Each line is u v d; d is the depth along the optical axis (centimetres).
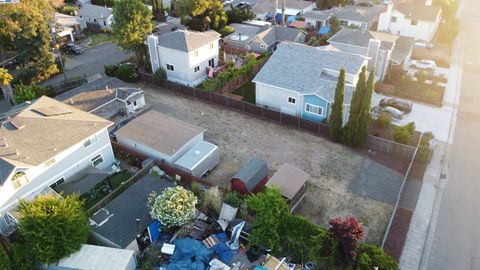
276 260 2367
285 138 3747
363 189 3088
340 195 3028
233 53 5697
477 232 2692
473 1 8200
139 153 3391
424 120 3988
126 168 3347
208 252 2445
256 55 5438
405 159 3412
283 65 4134
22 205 2348
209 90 4441
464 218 2805
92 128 3108
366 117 3362
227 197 2786
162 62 4825
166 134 3434
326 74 4019
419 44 5812
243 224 2581
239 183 2905
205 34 4922
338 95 3369
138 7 4912
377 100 4366
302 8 7194
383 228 2733
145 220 2588
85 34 6600
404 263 2470
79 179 2970
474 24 6831
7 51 5344
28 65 4847
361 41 4903
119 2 4894
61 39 5938
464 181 3161
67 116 3180
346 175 3244
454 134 3762
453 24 6288
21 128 2908
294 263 2417
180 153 3294
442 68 5134
